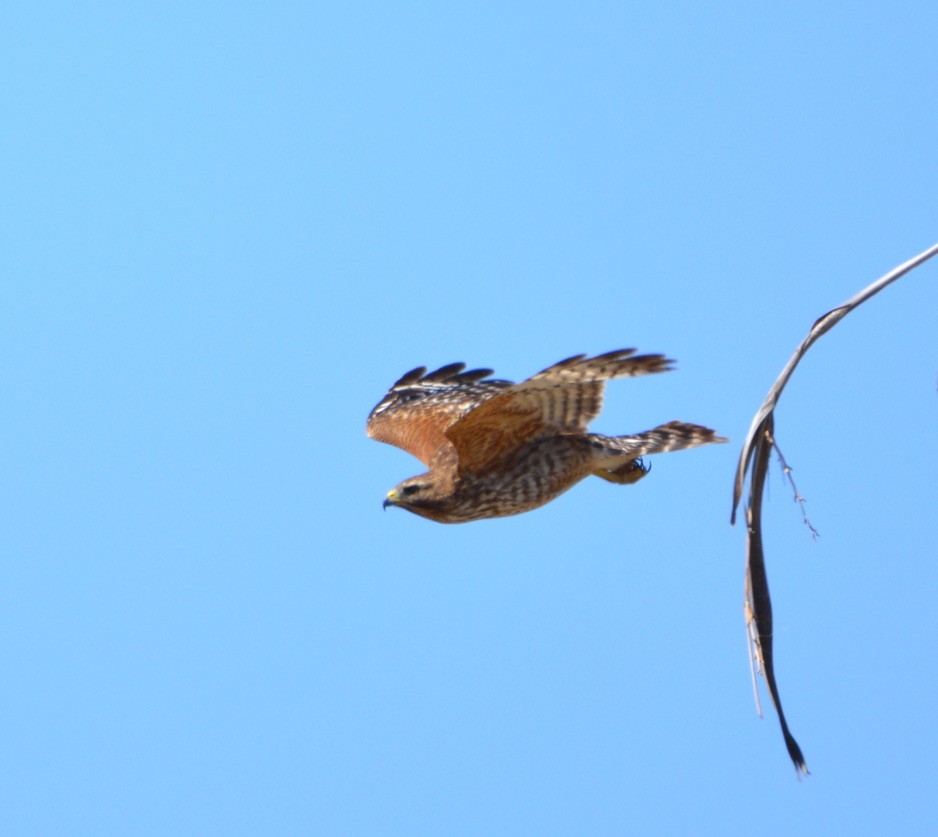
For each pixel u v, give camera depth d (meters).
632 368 12.70
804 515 8.85
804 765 9.55
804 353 8.86
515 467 13.84
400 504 14.07
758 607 9.41
